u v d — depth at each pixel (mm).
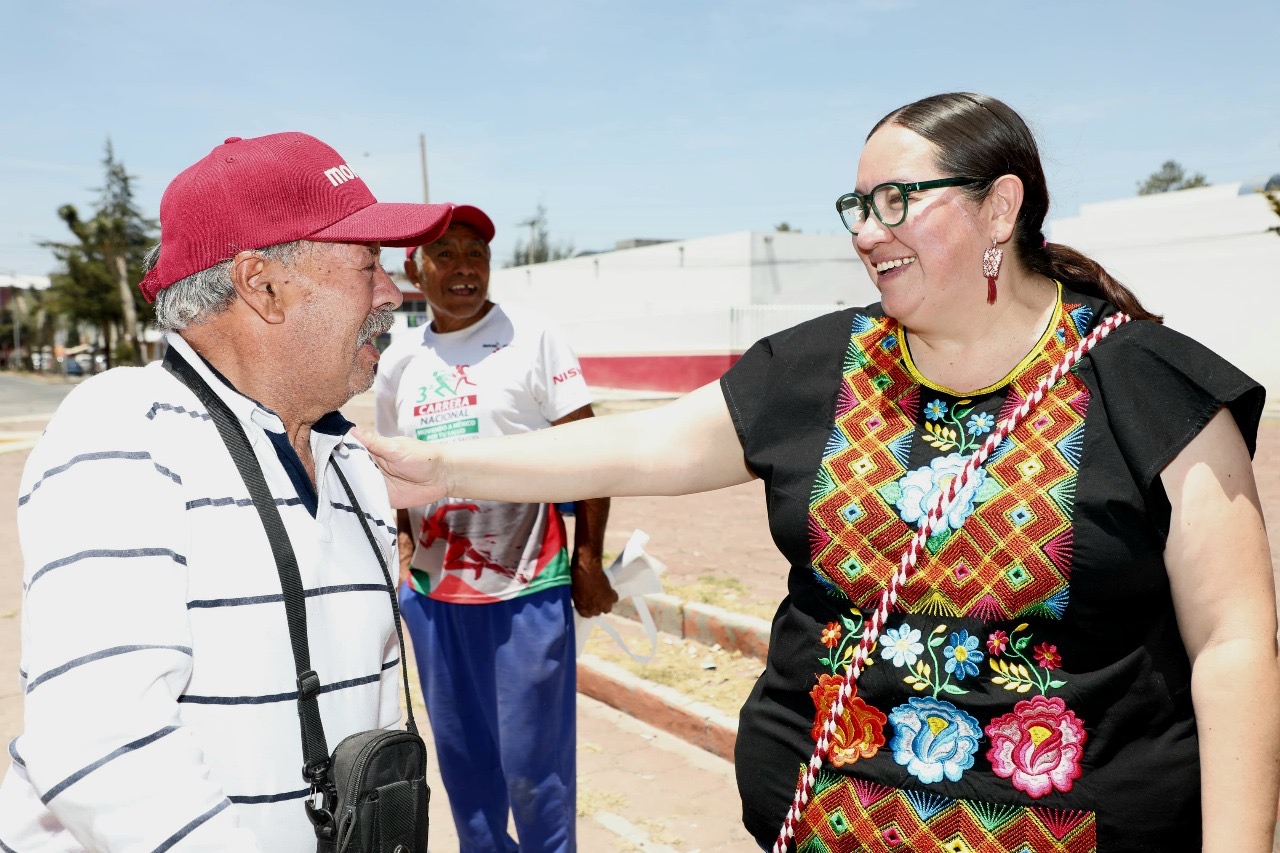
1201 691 1313
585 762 3840
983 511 1390
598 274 35281
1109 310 1457
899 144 1428
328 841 1194
